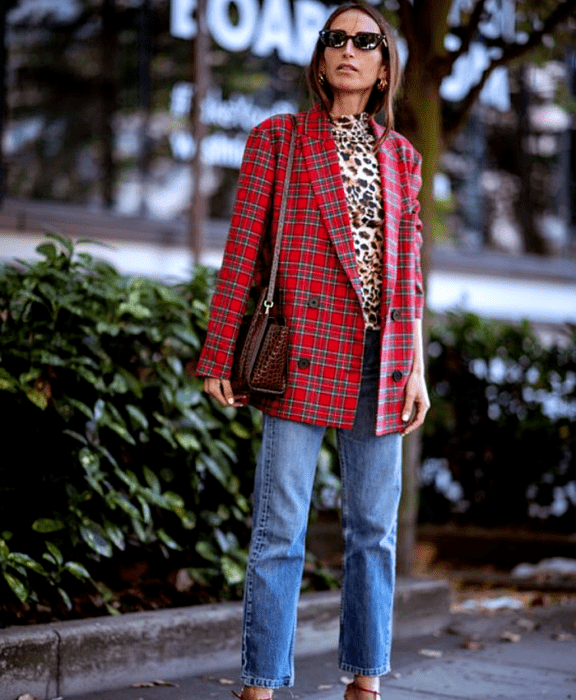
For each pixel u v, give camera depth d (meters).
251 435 5.22
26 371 4.52
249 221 3.49
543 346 8.86
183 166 11.34
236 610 4.64
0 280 4.57
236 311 3.46
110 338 4.77
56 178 10.60
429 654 4.99
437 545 8.40
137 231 10.90
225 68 11.41
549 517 8.68
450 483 8.82
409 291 3.58
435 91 5.94
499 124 13.84
